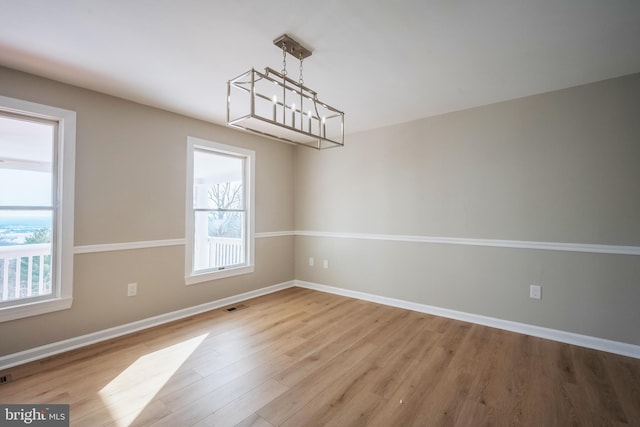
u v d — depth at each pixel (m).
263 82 2.58
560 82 2.62
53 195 2.54
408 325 3.11
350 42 2.01
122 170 2.89
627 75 2.48
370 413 1.75
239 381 2.07
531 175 2.90
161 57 2.19
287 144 4.71
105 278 2.77
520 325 2.93
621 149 2.51
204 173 3.96
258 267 4.24
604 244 2.56
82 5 1.62
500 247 3.05
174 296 3.27
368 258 4.00
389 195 3.81
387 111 3.32
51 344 2.45
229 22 1.79
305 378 2.11
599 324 2.57
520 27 1.85
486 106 3.14
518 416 1.73
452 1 1.62
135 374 2.15
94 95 2.73
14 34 1.89
